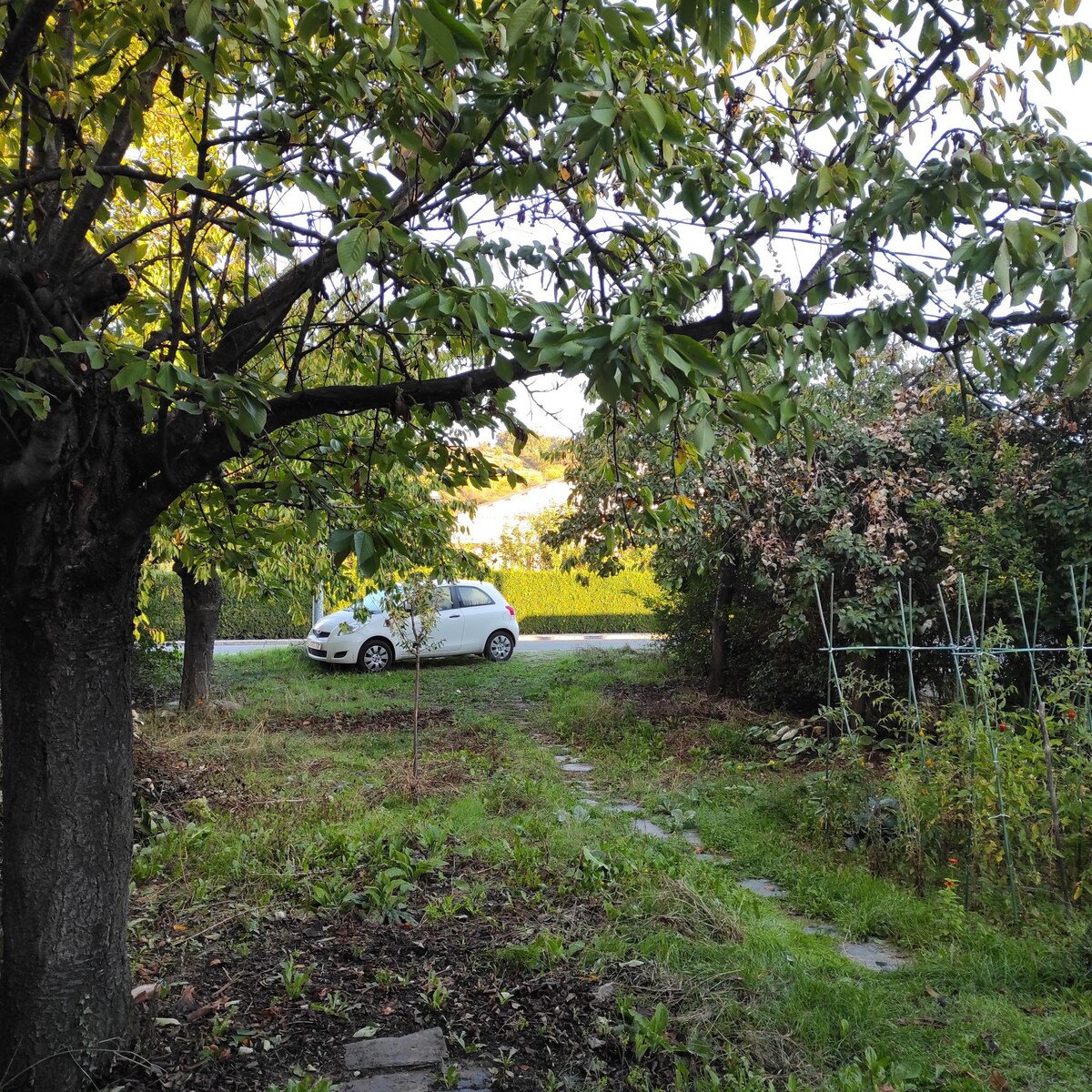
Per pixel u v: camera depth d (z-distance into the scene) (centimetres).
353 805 612
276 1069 296
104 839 286
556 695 1136
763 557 825
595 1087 282
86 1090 278
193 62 228
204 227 344
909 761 523
